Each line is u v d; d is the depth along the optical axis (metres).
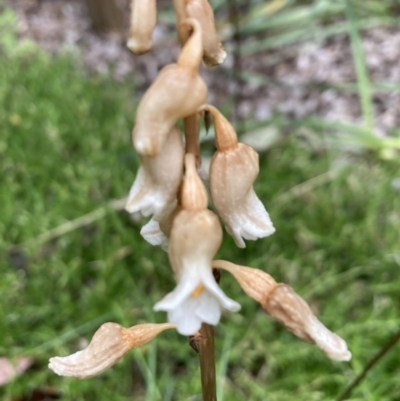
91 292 0.13
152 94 0.05
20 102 0.19
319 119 0.18
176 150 0.05
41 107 0.19
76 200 0.15
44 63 0.22
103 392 0.11
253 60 0.23
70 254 0.14
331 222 0.14
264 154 0.17
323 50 0.23
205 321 0.05
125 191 0.15
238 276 0.06
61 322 0.13
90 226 0.15
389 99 0.20
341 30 0.21
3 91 0.20
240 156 0.06
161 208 0.05
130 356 0.12
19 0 0.28
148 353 0.12
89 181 0.16
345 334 0.12
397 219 0.14
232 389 0.11
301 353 0.12
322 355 0.12
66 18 0.27
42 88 0.20
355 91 0.20
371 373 0.11
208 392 0.07
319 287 0.13
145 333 0.06
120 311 0.12
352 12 0.17
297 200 0.15
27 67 0.22
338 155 0.17
